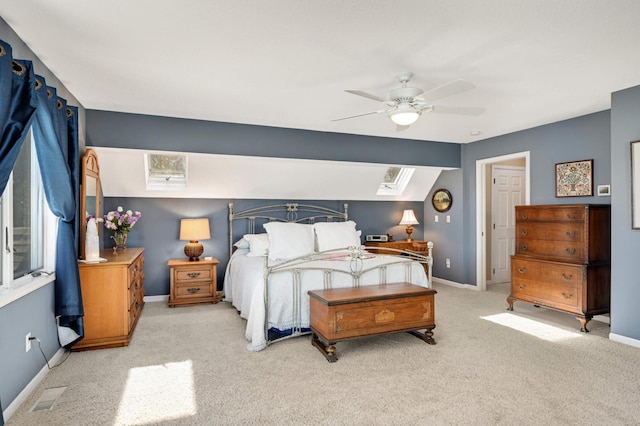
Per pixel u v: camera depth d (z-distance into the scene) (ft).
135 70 9.02
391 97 8.95
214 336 11.46
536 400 7.48
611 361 9.41
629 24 6.88
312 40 7.48
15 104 6.50
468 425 6.64
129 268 10.84
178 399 7.58
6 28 6.72
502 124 14.70
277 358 9.72
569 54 8.19
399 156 17.26
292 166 16.62
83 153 11.98
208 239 16.94
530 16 6.59
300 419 6.86
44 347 8.64
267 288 10.77
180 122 13.39
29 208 8.54
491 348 10.35
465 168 18.69
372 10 6.38
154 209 16.16
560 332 11.72
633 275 10.44
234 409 7.21
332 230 15.72
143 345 10.64
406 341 10.93
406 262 12.64
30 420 6.80
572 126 13.74
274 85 10.07
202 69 8.95
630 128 10.41
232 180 16.44
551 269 12.78
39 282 8.17
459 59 8.42
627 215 10.54
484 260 18.08
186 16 6.56
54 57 8.21
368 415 6.98
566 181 13.92
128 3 6.13
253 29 7.04
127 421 6.79
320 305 10.03
